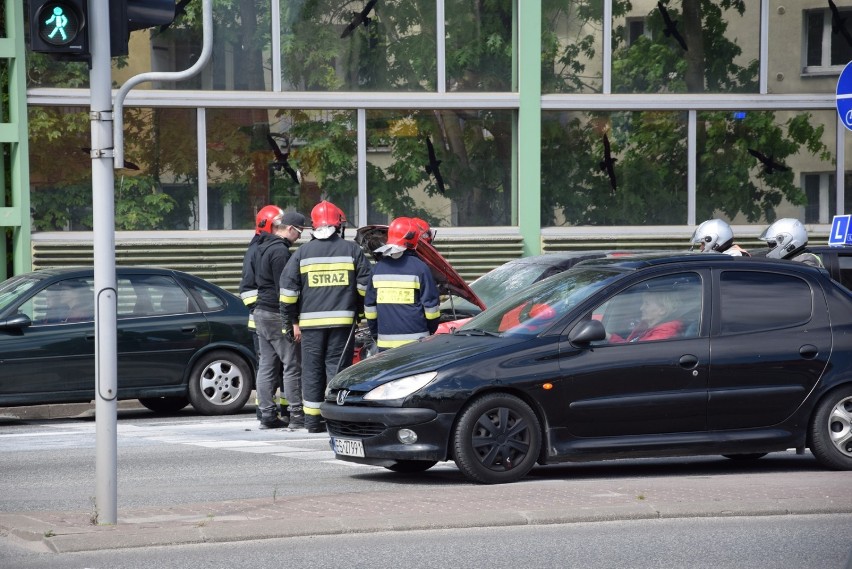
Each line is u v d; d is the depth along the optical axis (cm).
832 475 1931
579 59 4356
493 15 4288
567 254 3148
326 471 2098
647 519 1602
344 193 4206
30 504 1805
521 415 1883
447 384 1858
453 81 4266
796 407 1980
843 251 2934
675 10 4394
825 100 4478
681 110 4419
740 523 1577
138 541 1448
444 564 1360
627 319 1947
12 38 3897
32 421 3030
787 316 2002
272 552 1418
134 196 4038
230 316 3066
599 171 4381
